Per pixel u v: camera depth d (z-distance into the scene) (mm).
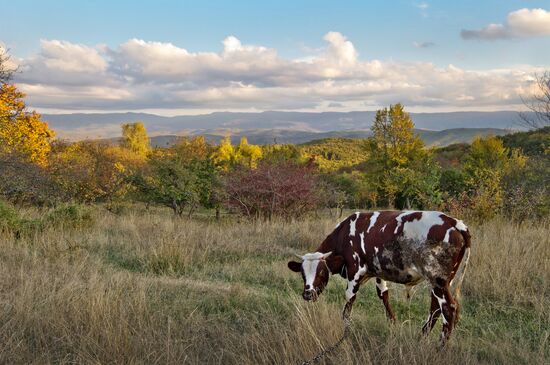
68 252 9398
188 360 4902
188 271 9180
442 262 5375
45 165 23500
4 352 4848
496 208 13516
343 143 124000
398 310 6859
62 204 15250
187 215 21703
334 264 6105
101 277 7613
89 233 12734
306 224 13781
